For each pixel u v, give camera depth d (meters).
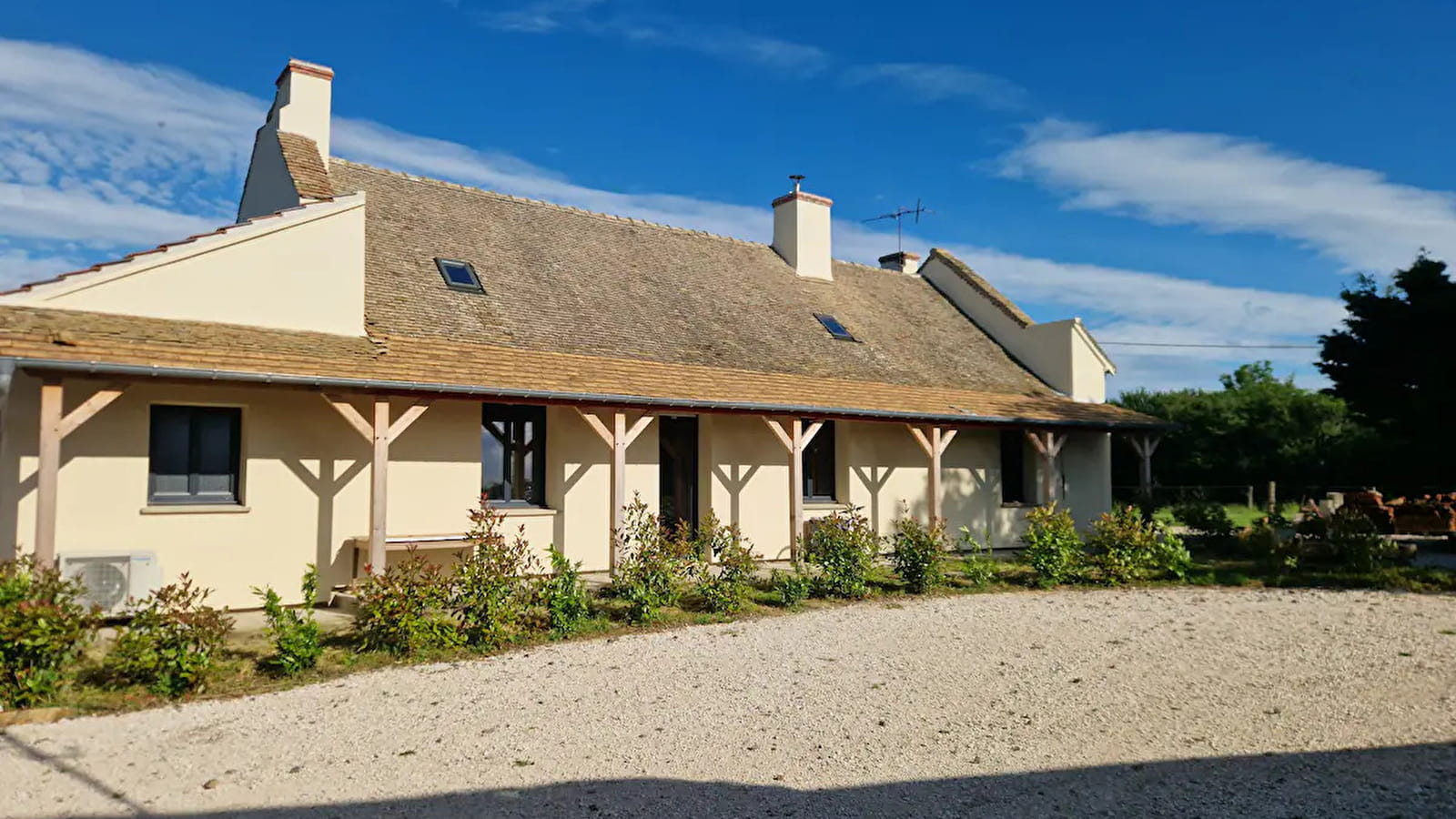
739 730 6.48
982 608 11.45
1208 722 6.70
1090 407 19.27
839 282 21.23
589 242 17.28
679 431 15.24
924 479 17.58
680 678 7.88
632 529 11.64
